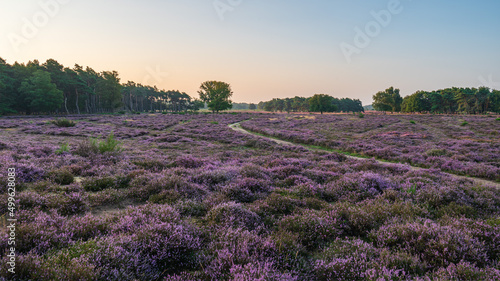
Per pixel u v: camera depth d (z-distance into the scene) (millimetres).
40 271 2994
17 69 82438
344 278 3588
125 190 7758
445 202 7484
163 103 186375
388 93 160750
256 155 19266
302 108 197125
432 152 19766
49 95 75375
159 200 6844
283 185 9500
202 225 5328
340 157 17750
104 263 3441
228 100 135250
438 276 3600
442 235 4605
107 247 3703
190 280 3312
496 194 8461
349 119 72062
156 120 61781
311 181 9664
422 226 4980
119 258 3498
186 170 10297
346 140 31094
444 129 42594
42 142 20172
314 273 3807
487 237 4793
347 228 5523
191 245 4188
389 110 161250
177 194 7078
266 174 10781
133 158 13742
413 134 34906
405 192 8195
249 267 3361
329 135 36438
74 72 95625
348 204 6945
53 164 9914
